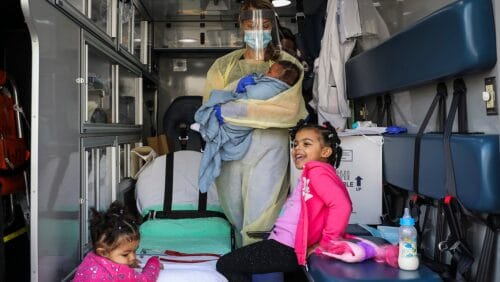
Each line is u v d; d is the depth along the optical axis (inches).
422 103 90.5
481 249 68.2
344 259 67.7
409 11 95.6
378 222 102.2
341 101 120.1
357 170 101.8
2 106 79.6
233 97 102.8
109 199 115.0
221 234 114.5
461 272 68.3
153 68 175.9
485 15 64.4
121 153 130.2
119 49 124.2
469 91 72.5
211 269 86.4
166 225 114.8
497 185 62.7
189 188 125.2
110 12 118.5
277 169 106.7
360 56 112.5
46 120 73.4
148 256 96.9
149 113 182.5
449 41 70.1
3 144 76.1
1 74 81.7
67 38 84.1
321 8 147.2
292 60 114.6
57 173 77.9
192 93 186.4
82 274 71.6
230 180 109.3
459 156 68.4
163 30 179.5
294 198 84.7
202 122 102.9
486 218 67.2
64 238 81.0
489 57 64.4
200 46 179.0
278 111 101.4
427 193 80.0
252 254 79.8
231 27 179.5
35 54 69.7
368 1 116.4
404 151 89.8
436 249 76.0
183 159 131.5
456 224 69.9
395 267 65.6
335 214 73.2
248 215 105.3
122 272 71.7
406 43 86.0
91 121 100.8
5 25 90.6
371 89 109.0
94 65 104.5
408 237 66.6
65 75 82.8
